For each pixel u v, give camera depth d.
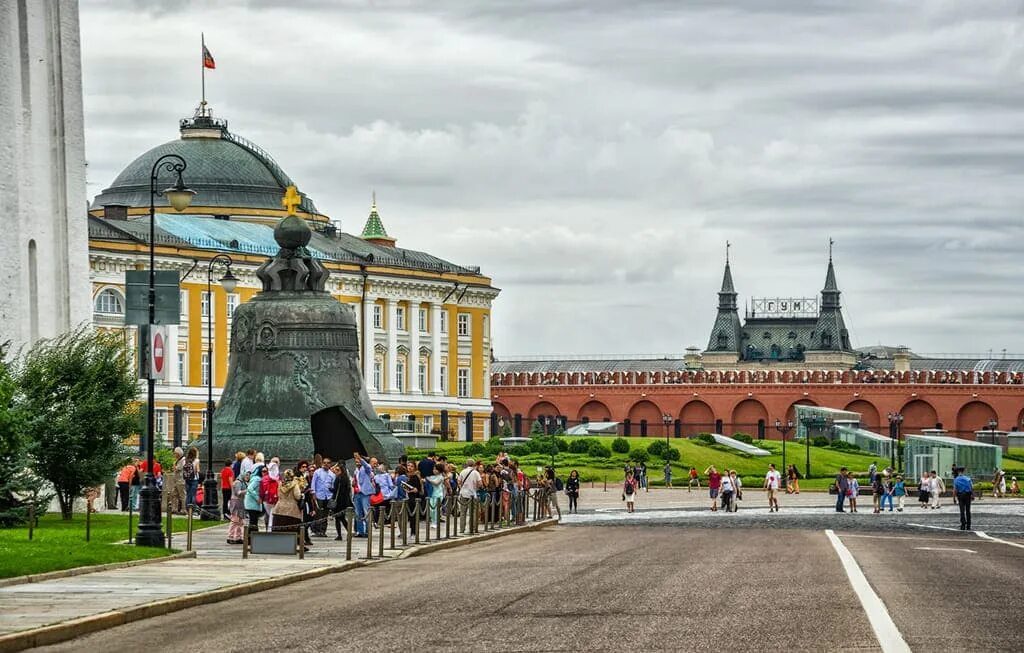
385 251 169.75
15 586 35.34
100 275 137.00
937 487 101.88
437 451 136.38
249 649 26.16
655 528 67.44
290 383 64.69
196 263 132.75
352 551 47.38
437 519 53.78
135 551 43.50
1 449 49.34
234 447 63.94
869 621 28.28
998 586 35.66
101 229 139.12
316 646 26.27
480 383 175.75
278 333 65.06
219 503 66.38
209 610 32.22
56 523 57.34
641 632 27.14
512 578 38.00
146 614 31.05
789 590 33.97
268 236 156.25
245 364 65.50
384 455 64.88
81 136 69.62
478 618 29.50
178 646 26.81
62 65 68.62
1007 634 26.83
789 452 157.00
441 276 168.88
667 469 133.62
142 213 157.75
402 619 29.62
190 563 42.47
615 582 36.44
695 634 26.80
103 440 60.03
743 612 29.81
